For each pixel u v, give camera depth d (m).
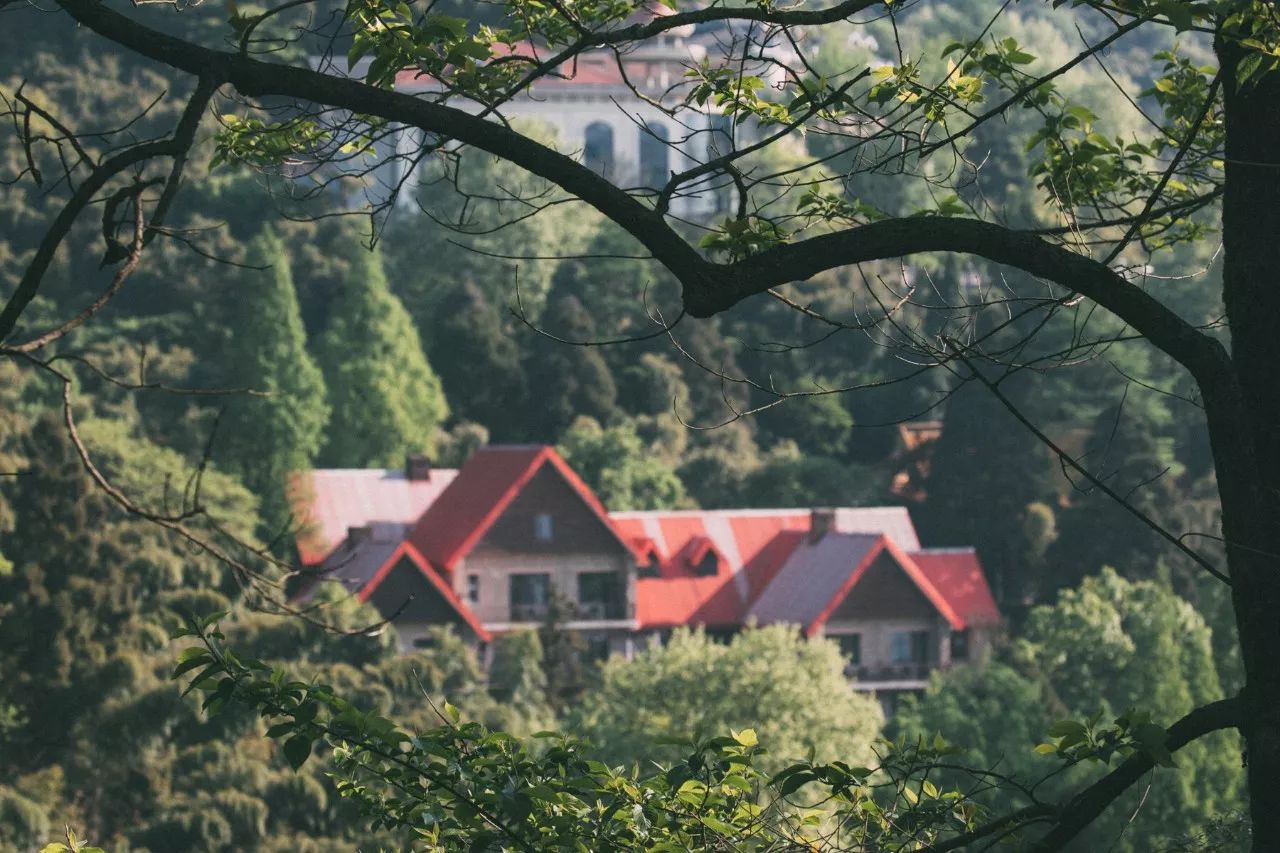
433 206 123.44
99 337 103.94
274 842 40.72
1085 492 8.78
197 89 8.39
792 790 10.15
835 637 75.94
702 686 48.31
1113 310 8.98
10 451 51.25
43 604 45.94
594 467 105.19
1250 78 9.08
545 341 116.50
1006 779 10.22
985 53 11.67
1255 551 9.05
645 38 9.83
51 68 121.88
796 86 10.34
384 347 110.38
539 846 9.84
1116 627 62.84
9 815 40.94
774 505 107.50
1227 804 47.38
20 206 104.44
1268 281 9.31
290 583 77.12
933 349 9.02
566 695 68.94
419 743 9.60
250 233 112.69
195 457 100.62
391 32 9.43
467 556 76.06
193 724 44.72
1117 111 128.50
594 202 8.83
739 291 8.79
